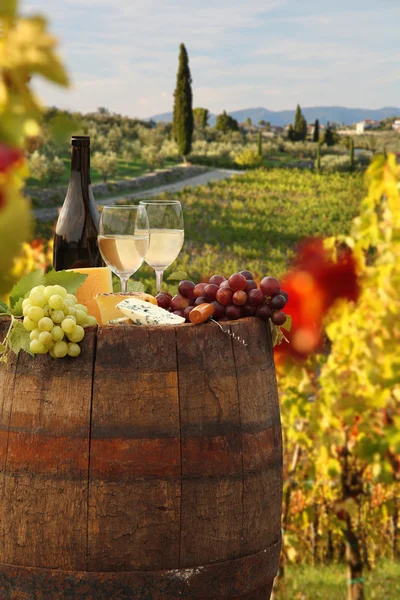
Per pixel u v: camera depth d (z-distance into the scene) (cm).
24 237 29
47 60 30
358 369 392
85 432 126
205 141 6072
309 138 6938
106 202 3719
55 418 127
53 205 1970
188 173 4884
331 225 3419
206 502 130
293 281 281
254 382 141
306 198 4028
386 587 425
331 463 404
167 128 5781
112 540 126
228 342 137
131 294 146
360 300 379
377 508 445
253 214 3619
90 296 153
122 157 4725
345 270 300
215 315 147
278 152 6331
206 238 3072
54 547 126
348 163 5222
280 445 149
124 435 126
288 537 422
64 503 126
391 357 387
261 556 140
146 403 128
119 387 127
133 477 126
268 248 2966
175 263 2617
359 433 399
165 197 3953
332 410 394
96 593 126
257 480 138
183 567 129
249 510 137
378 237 367
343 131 6581
